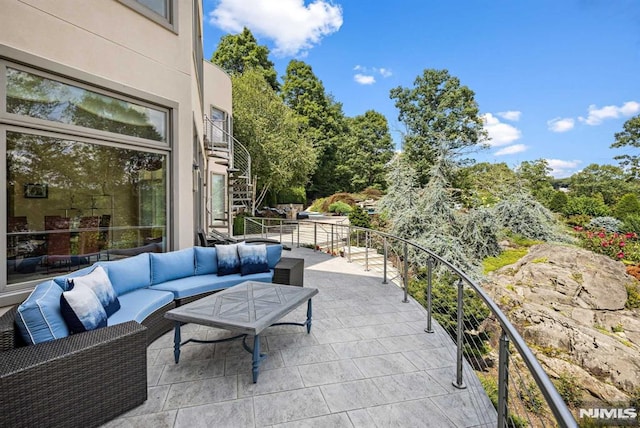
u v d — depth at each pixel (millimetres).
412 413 2018
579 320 6488
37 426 1624
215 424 1895
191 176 4586
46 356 1694
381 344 2973
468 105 20031
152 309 2965
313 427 1882
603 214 14398
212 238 7250
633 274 8312
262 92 15836
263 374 2443
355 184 26812
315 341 3025
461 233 10203
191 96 4578
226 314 2473
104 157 3596
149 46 3951
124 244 3820
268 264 4352
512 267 8656
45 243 3111
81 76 3238
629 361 5203
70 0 3150
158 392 2197
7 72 2766
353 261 7477
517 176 11750
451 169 12047
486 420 1959
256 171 15273
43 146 3070
